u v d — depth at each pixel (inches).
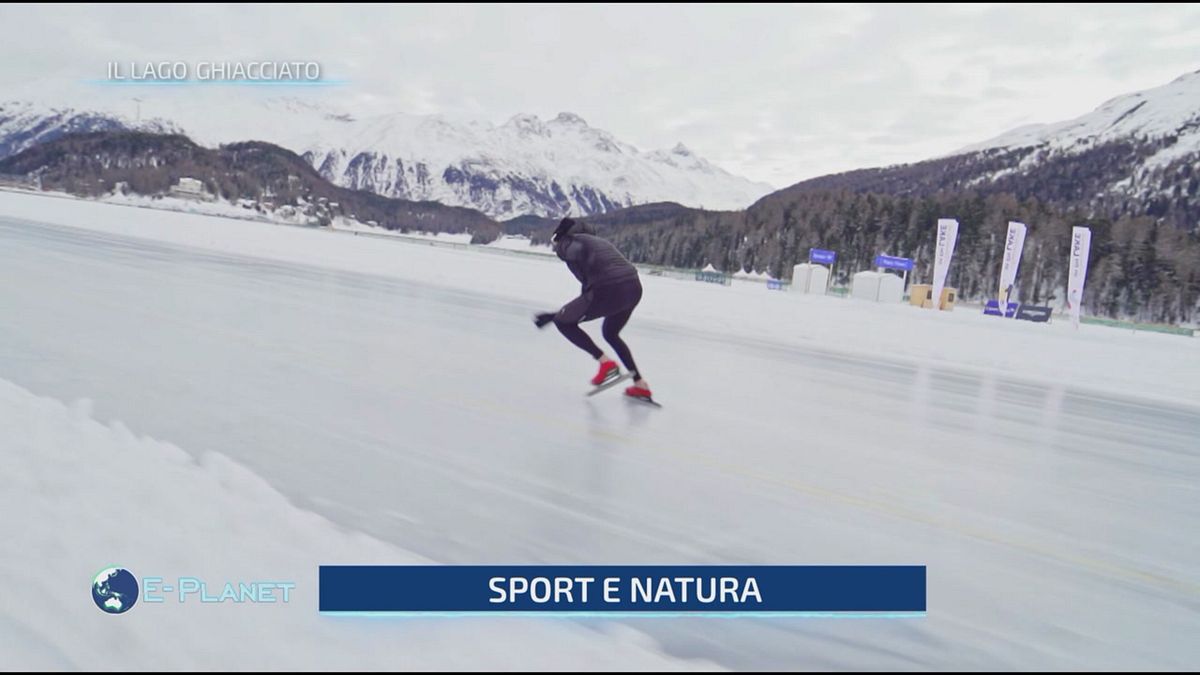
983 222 2406.5
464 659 88.2
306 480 145.1
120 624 90.0
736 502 150.9
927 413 264.8
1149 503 174.7
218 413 184.7
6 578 98.0
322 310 392.5
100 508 120.3
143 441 157.4
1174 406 336.2
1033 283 2267.5
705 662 93.8
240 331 303.9
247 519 121.9
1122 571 131.6
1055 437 241.9
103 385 201.3
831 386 306.3
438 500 140.0
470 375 258.7
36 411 168.6
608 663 89.9
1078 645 104.2
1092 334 749.3
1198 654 103.6
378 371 251.3
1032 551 137.6
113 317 306.8
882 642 101.7
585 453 176.6
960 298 2303.2
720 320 534.6
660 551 125.2
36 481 128.0
